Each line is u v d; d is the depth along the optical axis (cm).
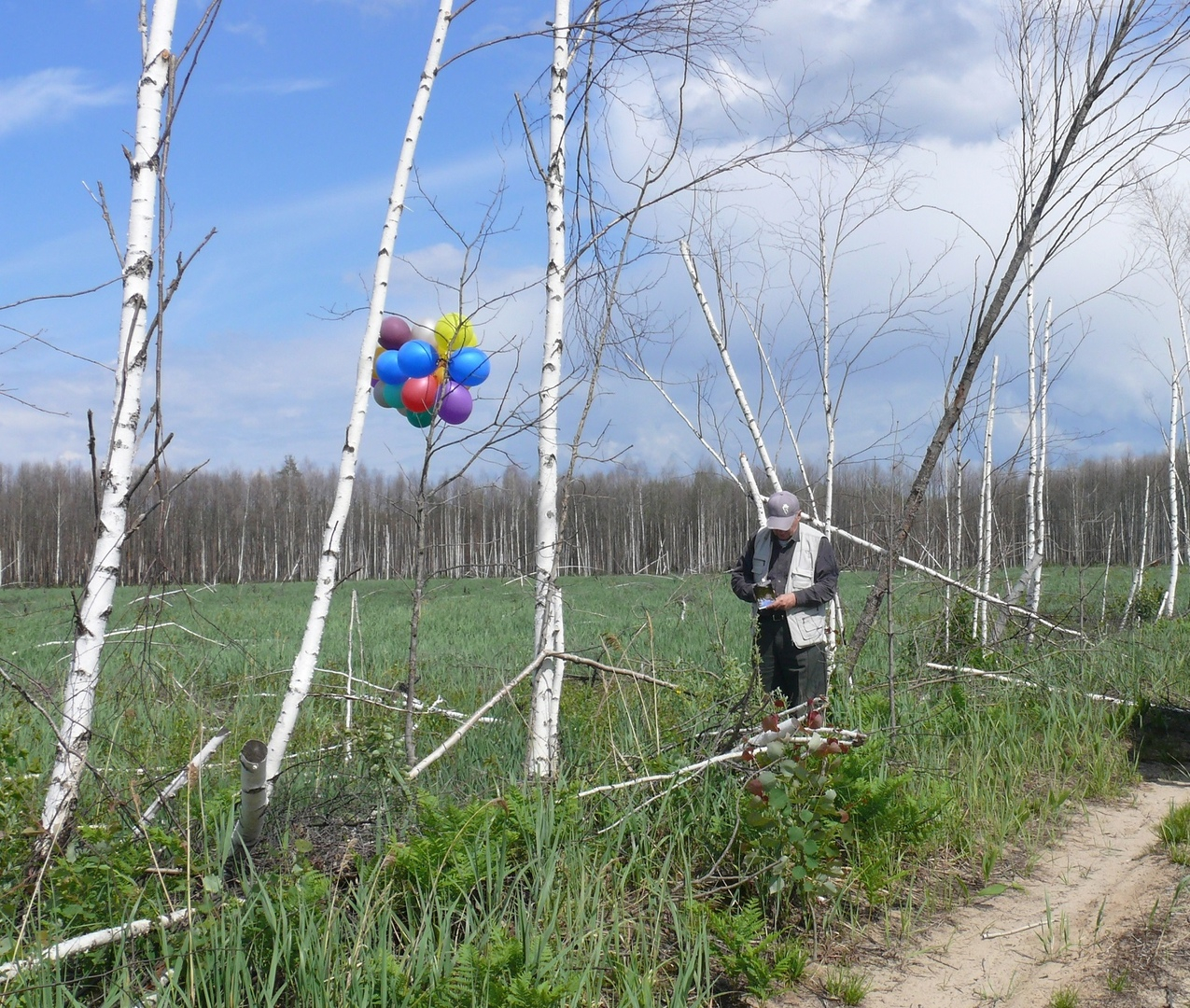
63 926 338
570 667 839
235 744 601
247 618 1812
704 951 358
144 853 352
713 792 480
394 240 496
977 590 939
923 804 491
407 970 318
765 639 636
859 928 418
